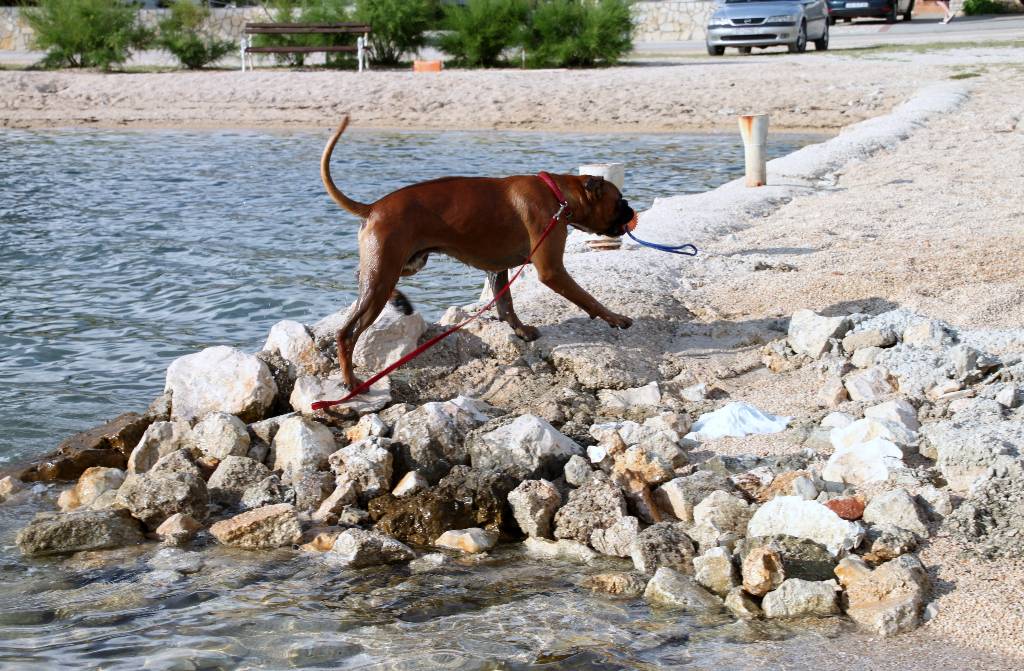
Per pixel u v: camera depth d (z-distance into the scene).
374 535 5.33
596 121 24.08
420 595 4.90
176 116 25.97
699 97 25.19
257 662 4.37
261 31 31.69
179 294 10.79
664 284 8.95
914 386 6.82
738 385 7.25
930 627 4.41
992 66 26.53
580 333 7.70
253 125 24.81
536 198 6.98
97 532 5.50
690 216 11.87
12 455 6.87
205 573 5.17
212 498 5.93
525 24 31.69
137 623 4.70
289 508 5.57
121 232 13.60
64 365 8.70
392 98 26.55
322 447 6.19
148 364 8.73
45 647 4.50
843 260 9.71
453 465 6.05
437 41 32.44
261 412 6.69
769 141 21.20
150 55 36.00
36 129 24.69
